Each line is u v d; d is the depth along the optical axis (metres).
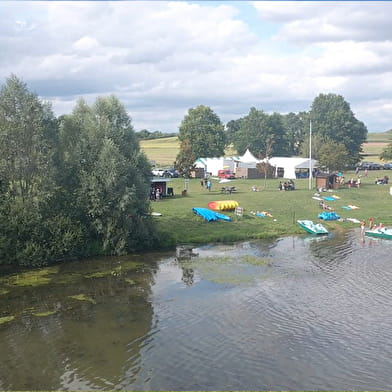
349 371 20.52
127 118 47.59
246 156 117.25
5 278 35.12
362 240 48.25
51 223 39.84
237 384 19.45
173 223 51.44
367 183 95.94
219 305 28.89
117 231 42.69
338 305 28.67
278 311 27.73
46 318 27.06
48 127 43.03
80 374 20.44
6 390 19.20
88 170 43.31
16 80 41.09
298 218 57.53
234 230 50.75
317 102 160.25
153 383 19.62
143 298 30.48
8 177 40.28
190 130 140.62
